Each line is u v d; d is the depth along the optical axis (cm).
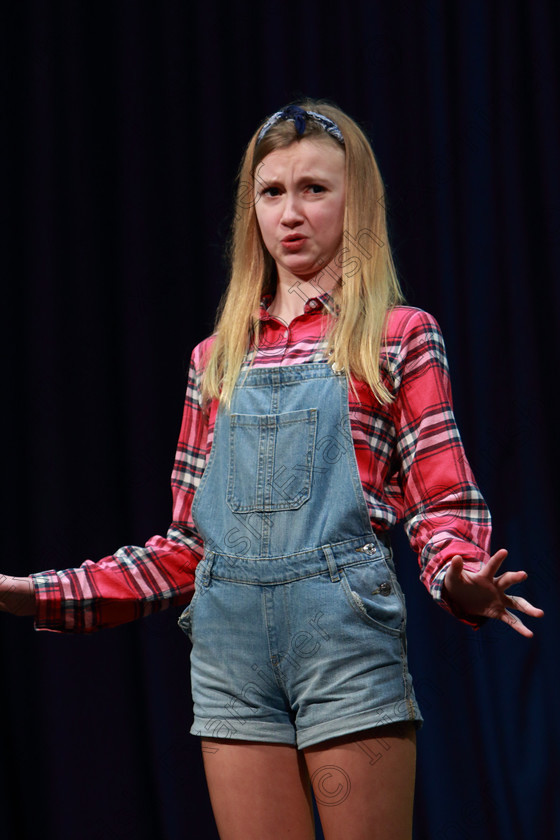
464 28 877
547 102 870
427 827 828
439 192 867
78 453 900
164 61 918
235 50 911
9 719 886
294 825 466
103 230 920
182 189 909
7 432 912
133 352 893
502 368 863
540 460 851
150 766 864
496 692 841
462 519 469
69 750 875
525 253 866
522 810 823
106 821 868
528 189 873
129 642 888
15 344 916
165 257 905
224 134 905
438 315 865
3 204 927
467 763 834
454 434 482
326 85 892
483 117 871
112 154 920
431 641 846
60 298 911
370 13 886
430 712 838
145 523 878
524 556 847
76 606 520
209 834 856
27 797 880
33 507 894
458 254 868
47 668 883
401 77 884
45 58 929
